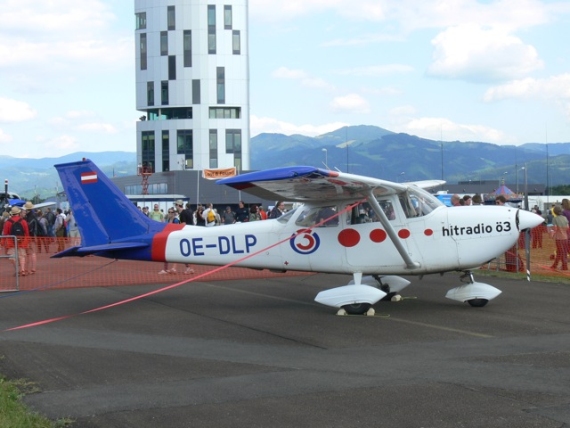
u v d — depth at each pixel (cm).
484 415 586
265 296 1396
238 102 6150
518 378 706
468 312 1132
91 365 800
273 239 1211
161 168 6166
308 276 1766
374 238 1156
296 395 659
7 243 1828
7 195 4381
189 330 1023
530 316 1084
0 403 616
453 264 1146
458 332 963
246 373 751
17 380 732
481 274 1669
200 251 1238
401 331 981
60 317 1157
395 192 1150
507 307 1177
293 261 1202
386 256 1152
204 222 2506
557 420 569
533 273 1673
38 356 851
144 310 1226
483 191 6134
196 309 1233
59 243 2391
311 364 790
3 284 1641
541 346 859
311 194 1120
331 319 1098
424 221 1145
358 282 1162
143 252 1256
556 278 1583
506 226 1134
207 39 6069
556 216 1705
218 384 706
